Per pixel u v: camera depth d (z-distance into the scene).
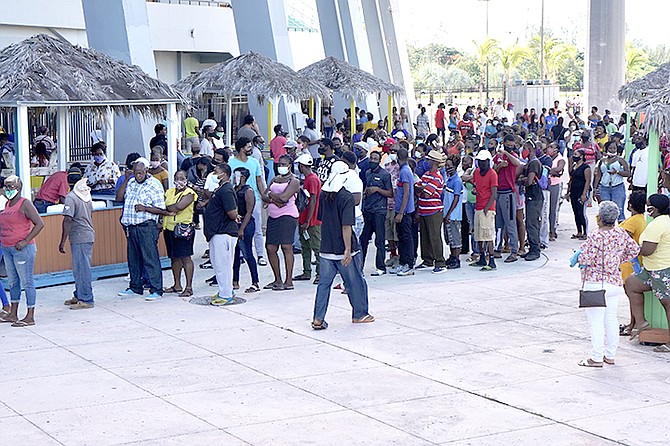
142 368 9.77
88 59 14.84
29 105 13.45
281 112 28.33
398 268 15.09
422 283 14.40
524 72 109.62
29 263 11.58
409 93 44.28
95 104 14.03
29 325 11.64
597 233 9.76
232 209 12.67
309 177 14.17
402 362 10.01
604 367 9.80
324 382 9.27
